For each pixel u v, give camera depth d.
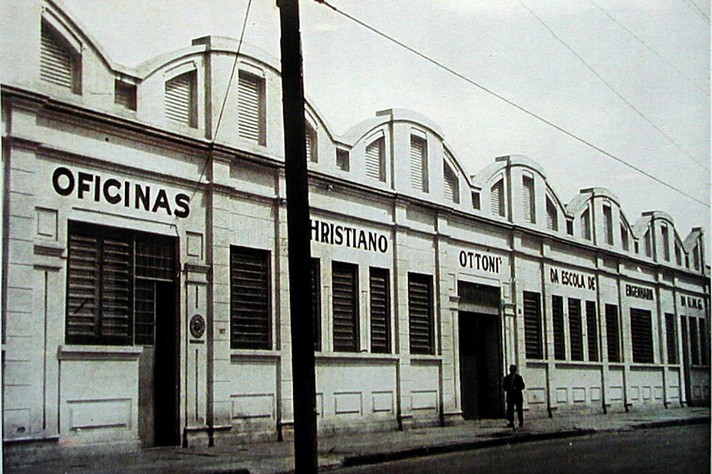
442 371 25.23
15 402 14.41
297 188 13.70
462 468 16.59
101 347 15.85
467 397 27.41
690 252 42.25
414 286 24.67
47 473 13.83
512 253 29.28
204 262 18.02
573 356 32.72
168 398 17.36
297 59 13.98
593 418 31.70
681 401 40.59
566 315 32.28
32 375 14.72
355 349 22.14
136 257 16.88
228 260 18.52
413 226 24.55
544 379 30.52
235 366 18.58
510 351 28.77
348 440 20.31
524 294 29.94
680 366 40.69
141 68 17.00
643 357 37.88
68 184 15.54
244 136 19.36
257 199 19.48
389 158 23.73
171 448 17.02
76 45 15.82
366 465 17.11
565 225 32.50
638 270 37.81
